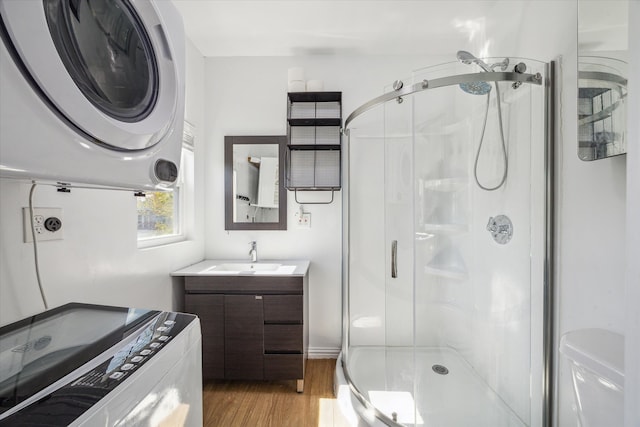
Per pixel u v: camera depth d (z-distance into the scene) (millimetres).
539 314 1282
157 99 735
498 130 1435
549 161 1229
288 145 2119
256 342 1770
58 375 524
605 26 896
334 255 2234
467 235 1596
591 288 1044
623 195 930
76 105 489
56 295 1021
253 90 2242
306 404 1674
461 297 1614
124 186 636
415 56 2201
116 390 495
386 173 1817
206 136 2254
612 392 680
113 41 613
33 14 430
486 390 1499
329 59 2219
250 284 1765
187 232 2100
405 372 1676
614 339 875
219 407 1647
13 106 413
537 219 1285
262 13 1745
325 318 2240
